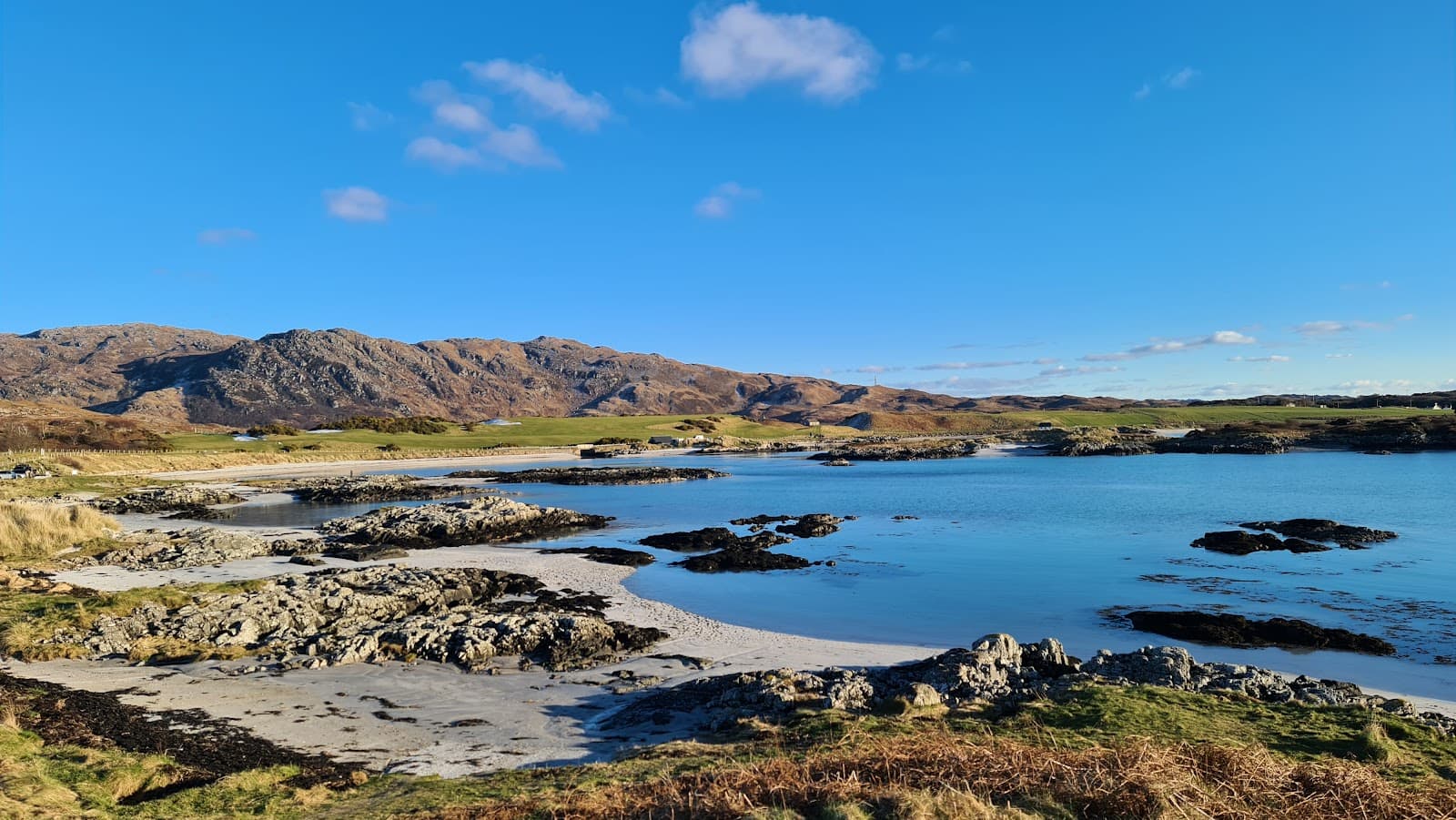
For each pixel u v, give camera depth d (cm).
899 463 13438
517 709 2020
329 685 2175
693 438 18012
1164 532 5400
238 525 6022
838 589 3738
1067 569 4153
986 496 8000
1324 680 2130
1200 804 974
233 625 2639
